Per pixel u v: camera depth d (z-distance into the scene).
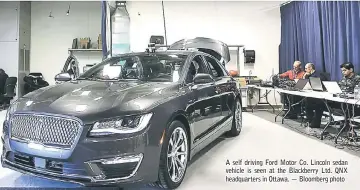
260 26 8.49
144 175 2.05
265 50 8.54
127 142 1.97
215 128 3.37
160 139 2.15
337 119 4.36
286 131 4.82
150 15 8.23
